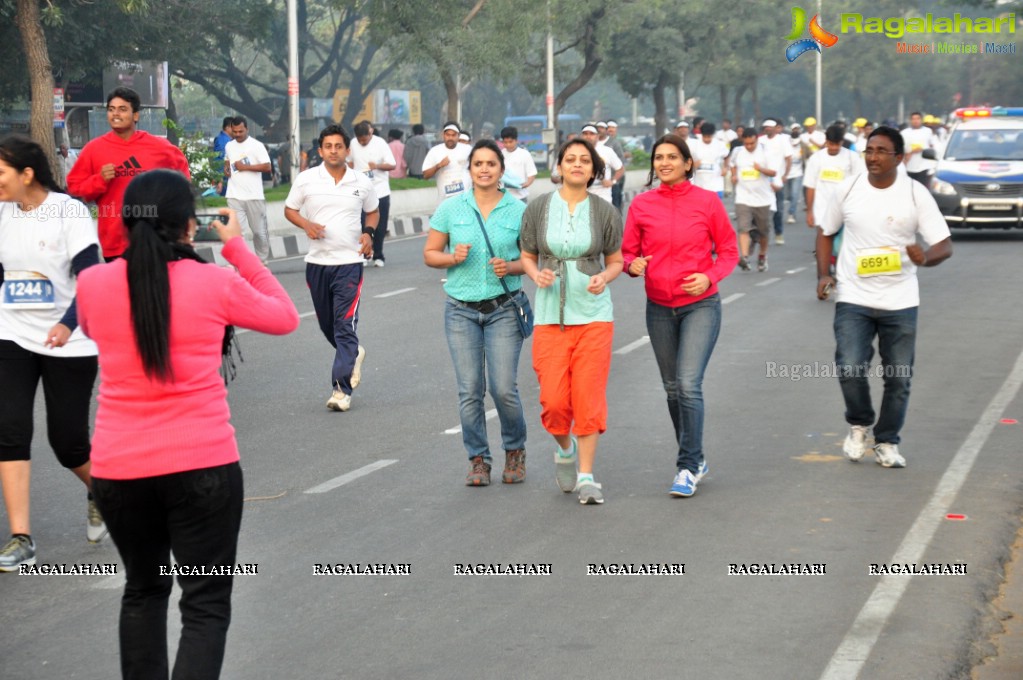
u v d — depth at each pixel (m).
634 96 87.38
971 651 7.38
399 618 8.01
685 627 7.77
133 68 52.19
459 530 9.86
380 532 9.84
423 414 14.21
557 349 10.45
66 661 7.43
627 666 7.18
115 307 5.90
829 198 11.56
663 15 81.56
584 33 66.50
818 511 10.22
